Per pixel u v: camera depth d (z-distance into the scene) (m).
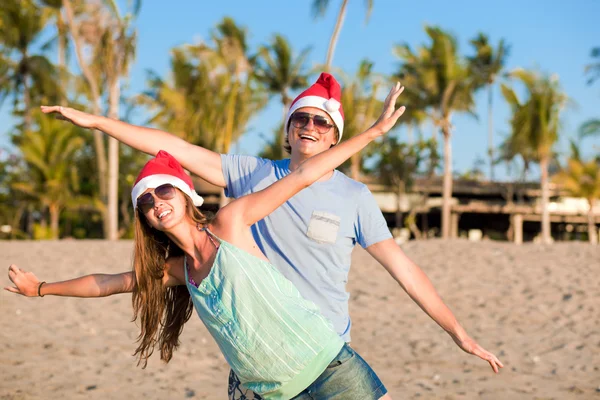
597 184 37.78
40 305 10.34
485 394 6.14
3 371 6.84
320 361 2.69
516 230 40.00
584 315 9.46
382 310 9.98
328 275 3.06
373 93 29.78
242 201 2.74
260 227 3.07
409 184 39.34
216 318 2.70
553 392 6.22
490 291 10.91
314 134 3.25
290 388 2.72
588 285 10.91
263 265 2.67
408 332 8.81
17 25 35.34
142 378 6.64
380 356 7.72
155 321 2.97
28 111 36.19
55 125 32.12
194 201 2.83
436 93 33.81
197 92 31.78
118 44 28.28
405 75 34.81
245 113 31.70
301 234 3.03
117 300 10.73
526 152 35.91
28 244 16.20
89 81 29.62
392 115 2.67
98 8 28.30
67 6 29.09
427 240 16.00
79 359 7.43
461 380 6.66
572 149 39.41
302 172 2.68
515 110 35.00
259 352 2.67
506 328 9.02
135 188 2.78
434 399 5.94
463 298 10.59
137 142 3.23
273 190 2.70
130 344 8.16
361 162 35.28
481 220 45.59
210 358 7.48
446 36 33.44
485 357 3.01
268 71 34.00
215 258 2.68
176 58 31.98
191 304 3.14
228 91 31.30
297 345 2.67
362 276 12.00
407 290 3.13
